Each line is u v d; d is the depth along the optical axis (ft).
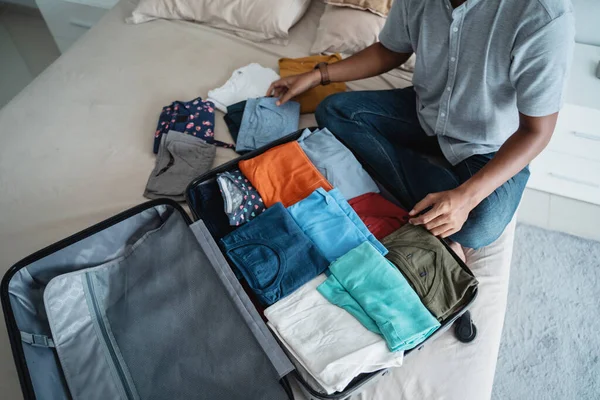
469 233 3.33
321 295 2.85
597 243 4.68
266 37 5.21
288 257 2.97
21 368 2.62
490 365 2.89
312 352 2.58
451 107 3.43
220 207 3.54
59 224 3.71
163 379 2.82
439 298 2.86
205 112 4.37
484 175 3.04
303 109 4.44
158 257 3.20
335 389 2.47
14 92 6.75
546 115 2.90
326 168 3.59
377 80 4.74
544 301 4.31
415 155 3.76
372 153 3.77
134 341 2.97
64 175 4.07
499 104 3.24
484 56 2.98
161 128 4.28
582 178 4.81
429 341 2.86
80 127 4.45
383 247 3.06
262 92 4.58
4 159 4.21
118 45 5.31
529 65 2.79
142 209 3.32
